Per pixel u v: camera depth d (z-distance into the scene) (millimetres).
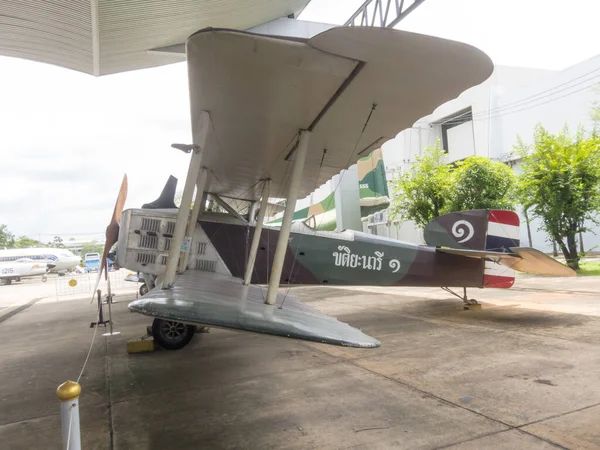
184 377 4309
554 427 2746
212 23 10133
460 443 2588
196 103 3252
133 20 8492
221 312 2832
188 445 2742
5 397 3986
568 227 14172
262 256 6730
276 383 3986
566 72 21656
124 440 2855
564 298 8789
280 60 2555
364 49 2381
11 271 28234
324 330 2947
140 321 8414
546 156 14242
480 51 2379
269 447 2660
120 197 5801
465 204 14656
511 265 7223
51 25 8180
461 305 8531
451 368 4223
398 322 6945
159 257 5984
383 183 18453
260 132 3854
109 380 4312
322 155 4652
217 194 6758
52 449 2811
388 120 3506
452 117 28844
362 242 7344
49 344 6574
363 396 3521
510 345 5027
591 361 4203
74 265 39250
